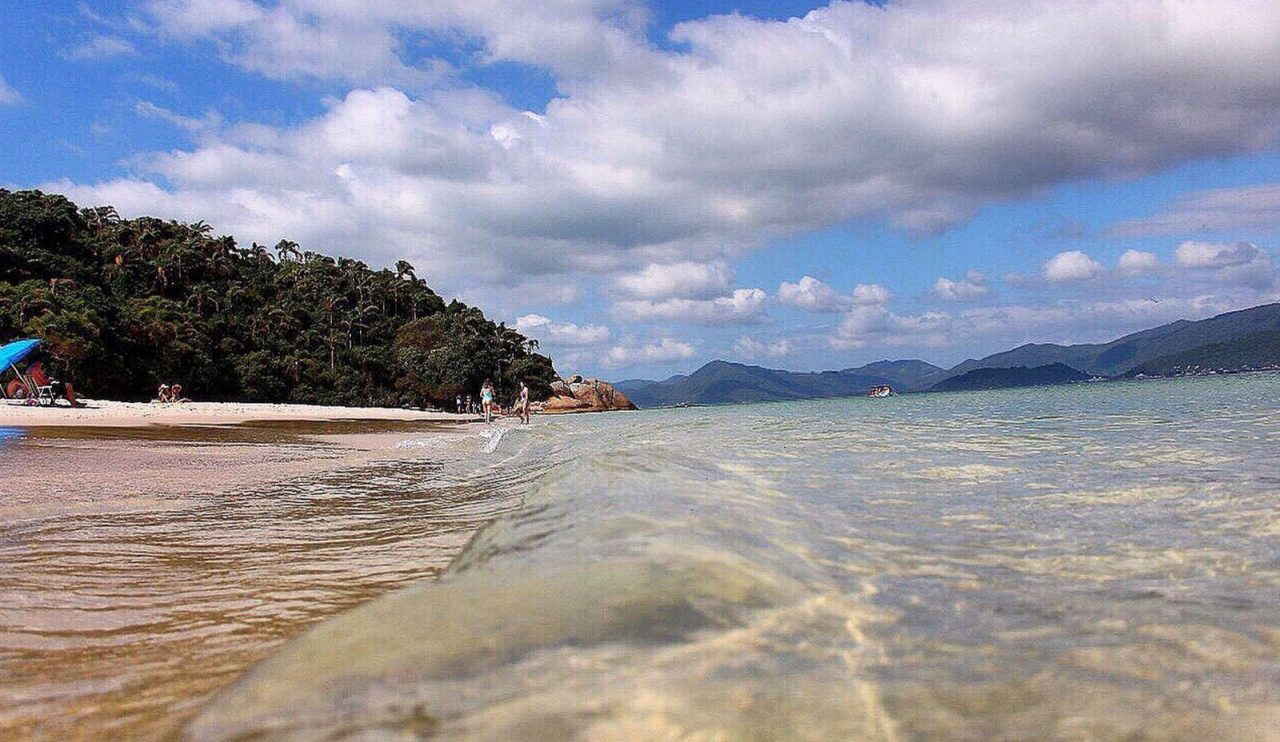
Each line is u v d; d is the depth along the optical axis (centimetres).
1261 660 223
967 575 321
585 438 1591
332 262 12600
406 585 379
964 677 205
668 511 389
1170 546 380
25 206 8662
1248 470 628
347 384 9544
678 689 179
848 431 1285
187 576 412
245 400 8612
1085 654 226
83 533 554
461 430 2917
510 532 352
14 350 3691
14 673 250
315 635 205
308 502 734
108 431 2052
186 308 9031
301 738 152
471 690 172
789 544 352
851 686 193
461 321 11750
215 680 235
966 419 1600
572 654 192
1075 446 876
